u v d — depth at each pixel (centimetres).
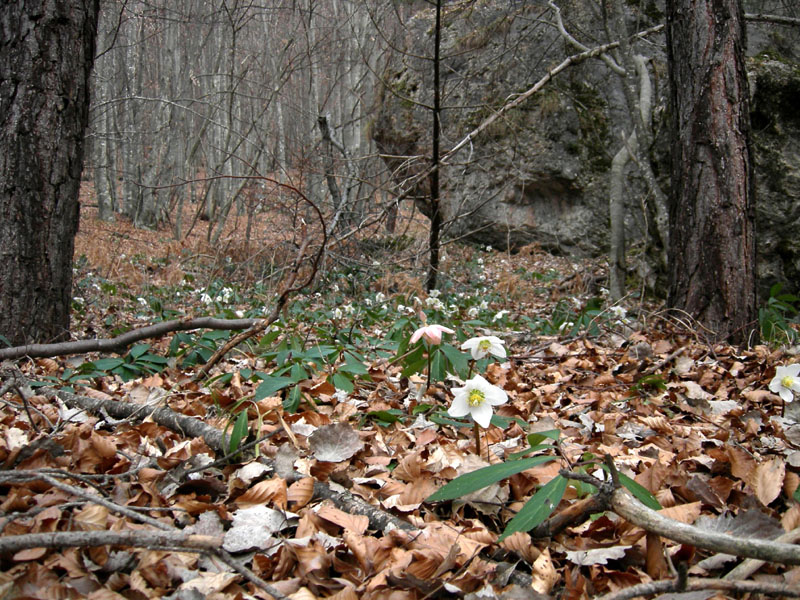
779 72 766
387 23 1297
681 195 505
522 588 136
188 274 892
